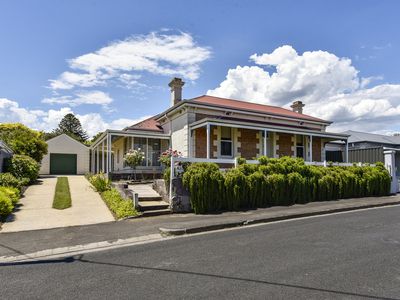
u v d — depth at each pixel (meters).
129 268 5.20
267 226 8.59
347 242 6.63
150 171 19.25
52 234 7.70
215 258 5.61
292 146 20.72
